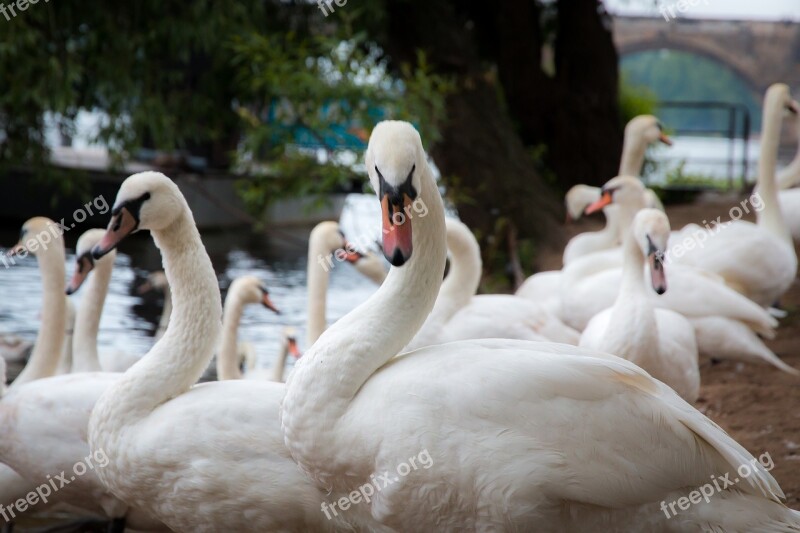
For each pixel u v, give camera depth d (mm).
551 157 17438
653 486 3873
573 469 3791
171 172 18953
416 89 12992
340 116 12898
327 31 16266
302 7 16094
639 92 22109
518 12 17031
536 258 13539
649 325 6031
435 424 3820
